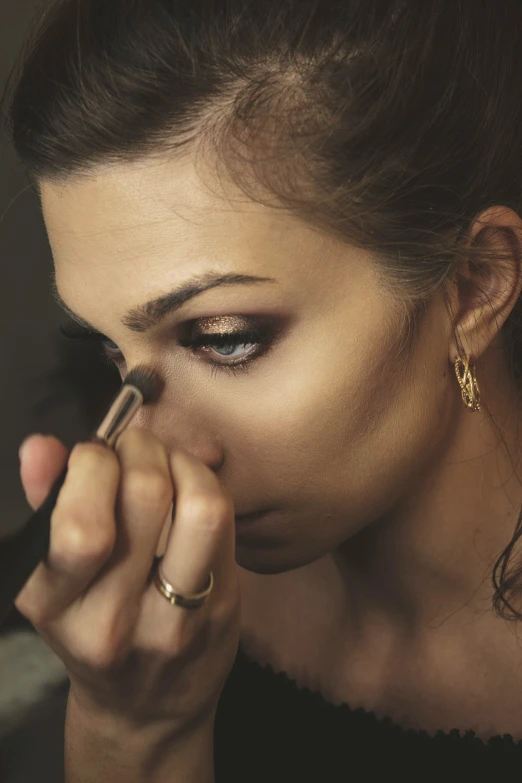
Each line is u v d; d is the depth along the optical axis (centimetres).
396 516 68
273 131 55
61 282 57
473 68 59
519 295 65
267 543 61
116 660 55
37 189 61
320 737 71
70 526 50
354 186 56
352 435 59
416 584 70
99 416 84
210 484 53
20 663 74
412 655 72
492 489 68
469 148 60
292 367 57
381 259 57
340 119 56
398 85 57
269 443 58
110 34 55
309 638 73
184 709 59
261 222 55
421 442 61
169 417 57
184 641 56
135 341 57
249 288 55
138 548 53
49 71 55
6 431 105
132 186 54
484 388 67
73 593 52
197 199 54
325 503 60
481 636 71
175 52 54
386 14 57
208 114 54
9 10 101
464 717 71
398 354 59
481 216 60
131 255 55
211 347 57
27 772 71
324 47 56
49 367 104
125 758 60
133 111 54
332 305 56
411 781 69
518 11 61
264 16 55
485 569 70
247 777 71
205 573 54
